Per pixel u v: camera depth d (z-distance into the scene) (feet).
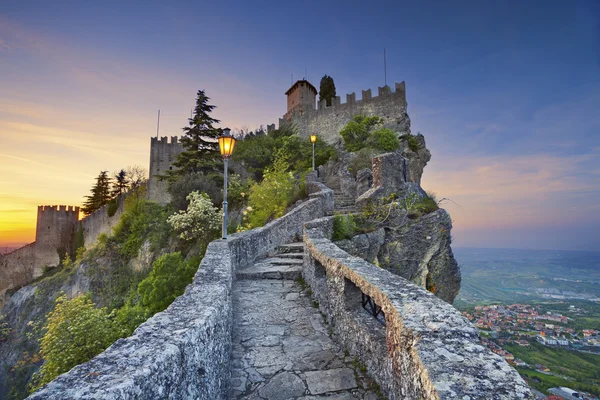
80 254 140.05
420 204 43.04
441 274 41.34
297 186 61.62
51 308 115.75
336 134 127.95
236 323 17.75
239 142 114.01
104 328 42.70
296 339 15.80
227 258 19.42
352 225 36.09
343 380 12.05
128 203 124.16
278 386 11.83
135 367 5.58
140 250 97.30
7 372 101.76
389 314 9.53
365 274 12.80
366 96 124.36
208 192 79.46
